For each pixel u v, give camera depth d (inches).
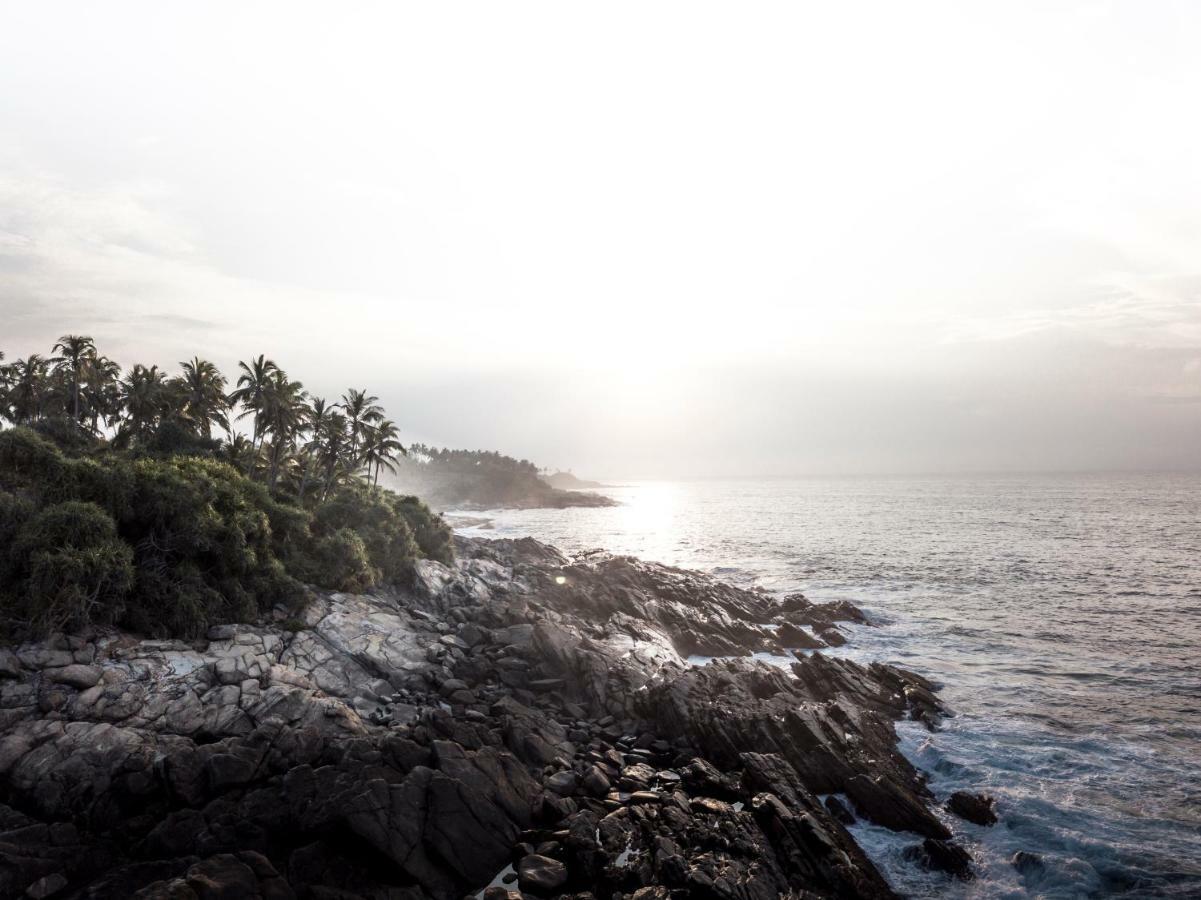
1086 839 845.2
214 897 627.2
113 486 1204.5
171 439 2303.2
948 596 2427.4
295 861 718.5
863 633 1942.7
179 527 1258.0
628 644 1600.6
